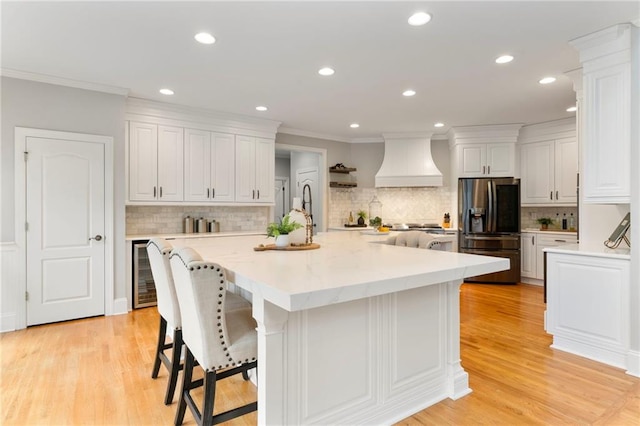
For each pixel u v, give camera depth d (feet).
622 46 8.32
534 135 18.16
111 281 12.71
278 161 27.43
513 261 17.65
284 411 5.40
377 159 21.49
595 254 8.93
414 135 19.83
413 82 11.96
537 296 15.51
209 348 5.23
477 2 7.29
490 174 18.30
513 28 8.35
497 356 9.28
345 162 21.53
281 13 7.69
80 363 8.85
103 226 12.55
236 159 16.48
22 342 10.14
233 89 12.67
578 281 9.32
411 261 6.74
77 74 11.26
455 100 13.97
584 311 9.21
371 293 4.92
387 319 6.59
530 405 7.00
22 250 11.21
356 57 9.98
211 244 9.86
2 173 10.93
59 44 9.16
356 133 20.21
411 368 6.92
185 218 16.26
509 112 15.74
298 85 12.25
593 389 7.57
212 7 7.47
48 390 7.54
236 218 17.84
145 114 14.14
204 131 15.58
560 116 16.49
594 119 8.85
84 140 12.12
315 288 4.50
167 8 7.51
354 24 8.17
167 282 6.75
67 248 11.93
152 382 7.93
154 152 14.35
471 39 8.90
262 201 17.28
